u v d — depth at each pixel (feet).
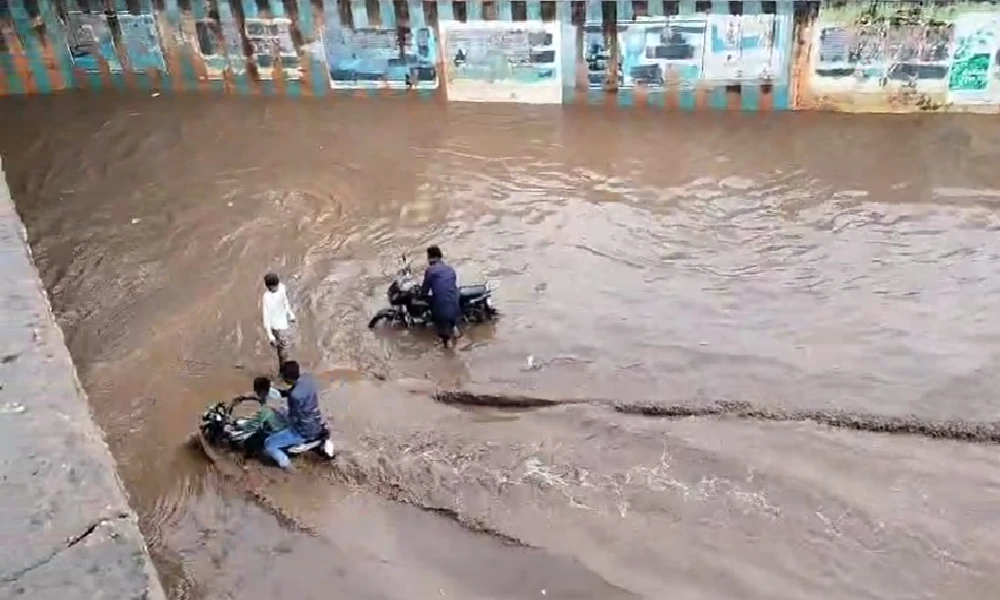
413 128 59.41
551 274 45.62
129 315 44.09
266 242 49.11
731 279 44.65
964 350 39.40
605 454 35.45
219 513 33.47
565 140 57.11
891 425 35.91
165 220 51.57
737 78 57.72
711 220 49.32
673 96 59.06
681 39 56.95
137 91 64.54
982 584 29.96
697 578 30.58
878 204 49.67
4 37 62.90
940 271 44.50
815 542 31.65
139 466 35.42
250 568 31.48
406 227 49.93
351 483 34.53
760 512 32.81
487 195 52.37
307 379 34.68
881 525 32.07
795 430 36.04
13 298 18.95
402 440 36.27
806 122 57.26
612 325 41.88
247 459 35.55
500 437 36.40
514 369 39.65
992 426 35.55
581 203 51.26
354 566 31.35
